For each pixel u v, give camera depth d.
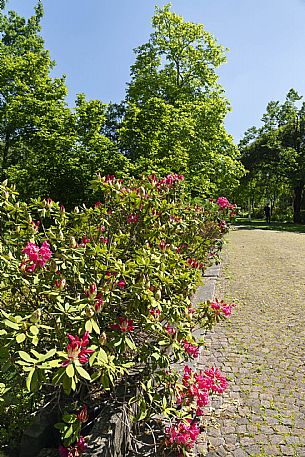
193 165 14.11
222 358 4.16
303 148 31.77
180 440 2.51
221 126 16.83
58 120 12.02
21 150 16.20
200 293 6.46
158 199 3.41
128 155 11.09
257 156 32.16
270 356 4.20
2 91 15.23
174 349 2.67
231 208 8.07
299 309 5.90
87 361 1.92
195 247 5.59
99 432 2.23
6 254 2.70
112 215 3.44
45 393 2.64
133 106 11.96
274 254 11.78
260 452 2.64
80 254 2.54
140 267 2.62
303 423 2.97
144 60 17.95
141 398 2.45
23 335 1.91
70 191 10.05
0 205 2.92
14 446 2.57
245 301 6.38
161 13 18.17
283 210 40.06
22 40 19.70
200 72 17.59
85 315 2.09
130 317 2.61
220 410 3.16
